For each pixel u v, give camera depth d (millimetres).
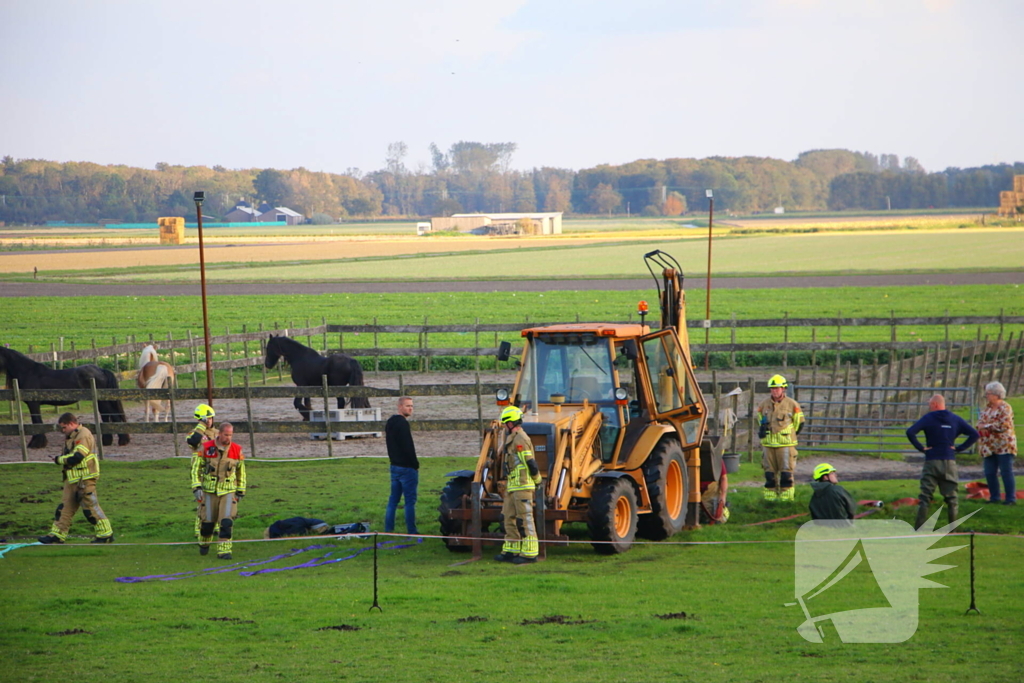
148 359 86812
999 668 25969
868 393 89438
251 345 138500
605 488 42250
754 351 119125
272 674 26328
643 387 46656
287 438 81000
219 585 37938
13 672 26719
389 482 60531
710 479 50094
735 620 31594
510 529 41625
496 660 27438
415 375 115000
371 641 29562
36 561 42812
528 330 45531
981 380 90438
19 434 70750
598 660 27297
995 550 41844
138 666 27188
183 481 62531
